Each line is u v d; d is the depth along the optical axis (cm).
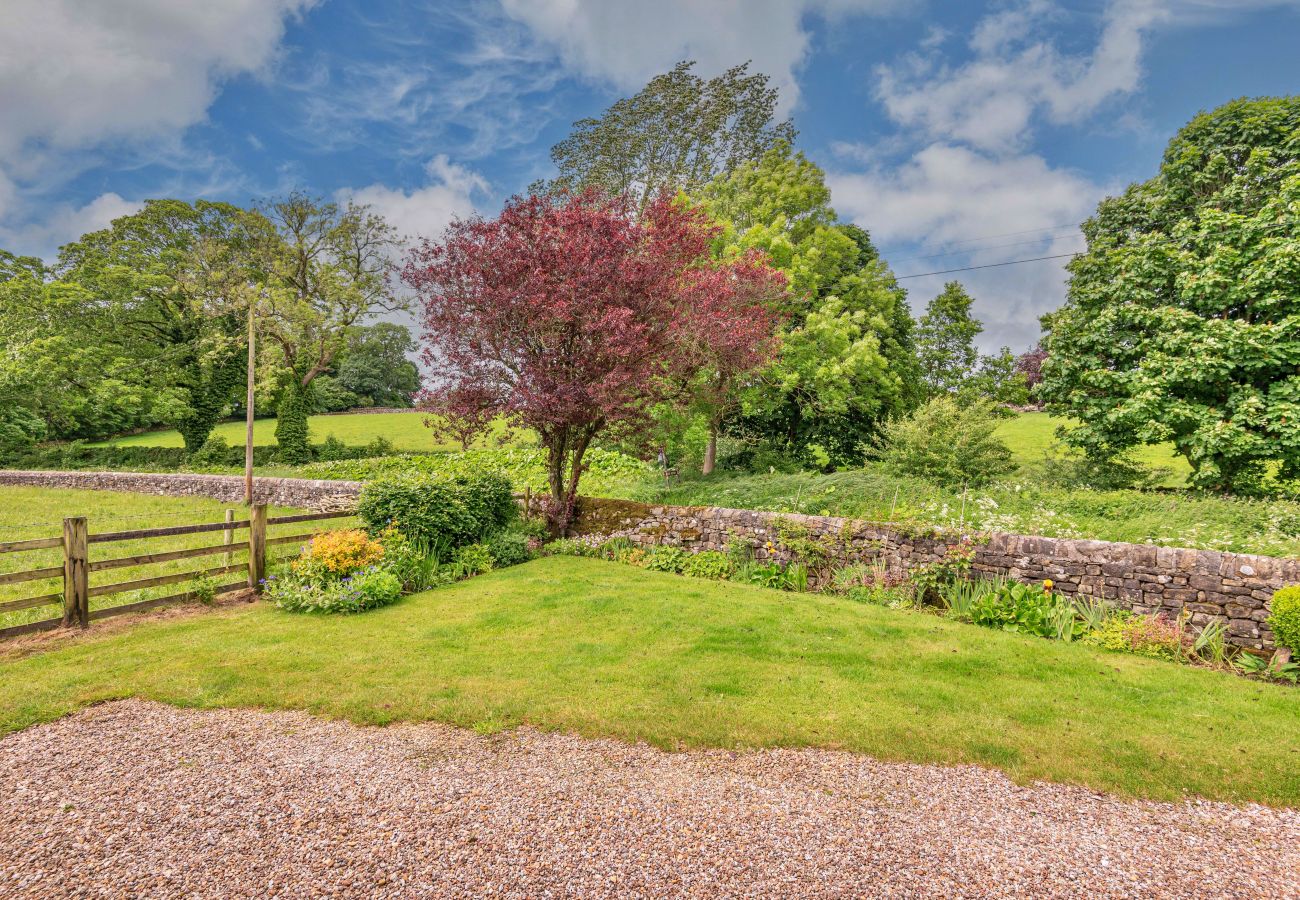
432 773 379
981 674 554
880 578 838
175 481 1988
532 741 422
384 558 851
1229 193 1158
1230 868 307
